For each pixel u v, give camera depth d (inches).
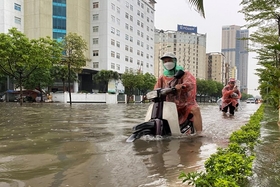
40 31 2028.8
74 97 1851.6
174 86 295.3
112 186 124.6
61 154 192.2
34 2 2032.5
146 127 271.4
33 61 1135.0
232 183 102.6
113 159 177.2
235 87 719.7
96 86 2300.7
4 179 134.3
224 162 130.5
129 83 2068.2
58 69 1840.6
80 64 1478.8
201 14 230.7
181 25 4237.2
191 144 237.5
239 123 448.8
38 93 1924.2
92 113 685.9
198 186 109.9
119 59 2389.3
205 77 4547.2
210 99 3796.8
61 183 128.3
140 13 2785.4
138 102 2153.1
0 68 1212.5
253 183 125.3
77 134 297.0
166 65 302.7
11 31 1093.1
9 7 1943.9
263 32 744.3
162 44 3981.3
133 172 146.9
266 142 233.3
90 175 141.3
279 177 133.9
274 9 559.5
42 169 152.3
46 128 352.8
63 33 2075.5
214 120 514.6
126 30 2506.2
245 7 584.1
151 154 193.5
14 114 621.9
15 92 1897.1
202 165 161.5
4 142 242.8
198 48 4266.7
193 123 307.4
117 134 297.9
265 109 901.8
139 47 2770.7
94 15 2236.7
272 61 783.7
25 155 188.7
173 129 283.6
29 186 124.2
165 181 131.4
